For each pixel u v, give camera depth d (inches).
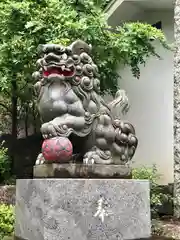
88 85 161.3
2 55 260.4
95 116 162.9
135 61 277.3
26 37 257.9
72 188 143.7
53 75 155.3
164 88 305.0
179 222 219.6
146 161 310.7
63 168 150.5
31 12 257.9
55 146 150.6
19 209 164.7
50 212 142.6
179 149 234.8
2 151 310.0
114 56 273.0
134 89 327.3
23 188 161.0
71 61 156.5
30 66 274.8
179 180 232.5
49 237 141.5
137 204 157.2
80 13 263.0
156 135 306.8
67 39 235.9
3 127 390.6
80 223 142.7
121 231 150.0
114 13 310.3
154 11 315.9
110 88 303.7
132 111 327.6
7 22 259.8
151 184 227.6
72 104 157.2
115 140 166.6
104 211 146.9
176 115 239.0
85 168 153.6
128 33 261.9
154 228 205.6
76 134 156.6
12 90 319.3
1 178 320.8
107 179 150.3
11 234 199.8
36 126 363.6
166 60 305.7
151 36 259.1
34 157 356.8
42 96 160.9
